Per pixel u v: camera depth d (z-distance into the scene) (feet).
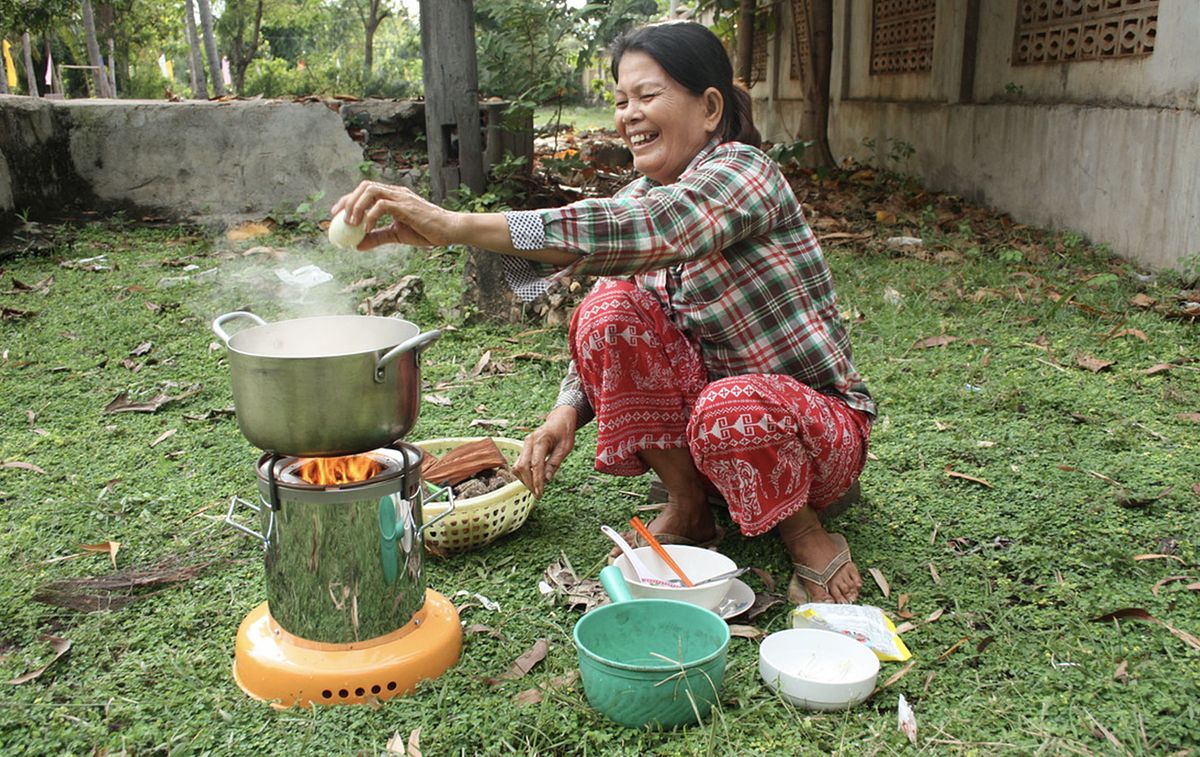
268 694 7.38
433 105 22.59
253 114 25.81
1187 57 19.48
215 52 73.46
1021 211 26.50
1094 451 11.94
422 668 7.52
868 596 8.90
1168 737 6.70
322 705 7.29
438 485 10.16
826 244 23.36
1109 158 22.35
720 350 8.94
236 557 9.73
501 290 17.48
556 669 7.74
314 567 7.28
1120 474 11.19
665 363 9.16
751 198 8.00
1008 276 19.97
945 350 15.93
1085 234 23.47
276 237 24.59
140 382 14.73
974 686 7.41
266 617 7.89
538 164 33.58
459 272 20.61
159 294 19.25
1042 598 8.64
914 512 10.51
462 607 8.67
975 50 29.50
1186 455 11.69
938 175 31.71
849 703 7.09
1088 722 6.88
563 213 7.09
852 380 9.18
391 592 7.48
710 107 8.47
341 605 7.34
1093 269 20.72
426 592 8.26
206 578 9.30
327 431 6.88
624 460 9.46
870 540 9.91
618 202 7.36
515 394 14.28
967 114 29.43
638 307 9.10
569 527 10.42
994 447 12.11
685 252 7.49
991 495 10.84
